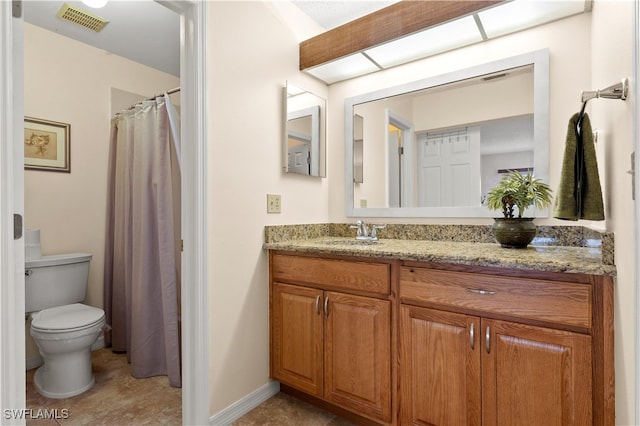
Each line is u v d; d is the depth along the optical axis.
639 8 0.69
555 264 1.08
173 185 2.13
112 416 1.70
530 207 1.65
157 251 2.17
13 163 0.97
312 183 2.22
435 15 1.63
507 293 1.18
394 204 2.07
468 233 1.80
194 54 1.50
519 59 1.68
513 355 1.17
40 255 2.22
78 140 2.51
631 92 0.75
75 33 2.38
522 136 1.68
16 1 0.99
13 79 0.98
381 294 1.48
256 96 1.80
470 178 1.82
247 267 1.75
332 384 1.62
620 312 0.93
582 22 1.54
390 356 1.45
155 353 2.15
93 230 2.59
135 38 2.45
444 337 1.32
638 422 0.70
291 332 1.77
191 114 1.50
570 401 1.07
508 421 1.18
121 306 2.49
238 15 1.71
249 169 1.76
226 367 1.62
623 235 0.88
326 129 2.34
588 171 1.12
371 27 1.85
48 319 1.95
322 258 1.66
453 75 1.87
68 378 1.90
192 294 1.51
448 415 1.30
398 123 2.06
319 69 2.11
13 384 0.96
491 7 1.50
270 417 1.68
